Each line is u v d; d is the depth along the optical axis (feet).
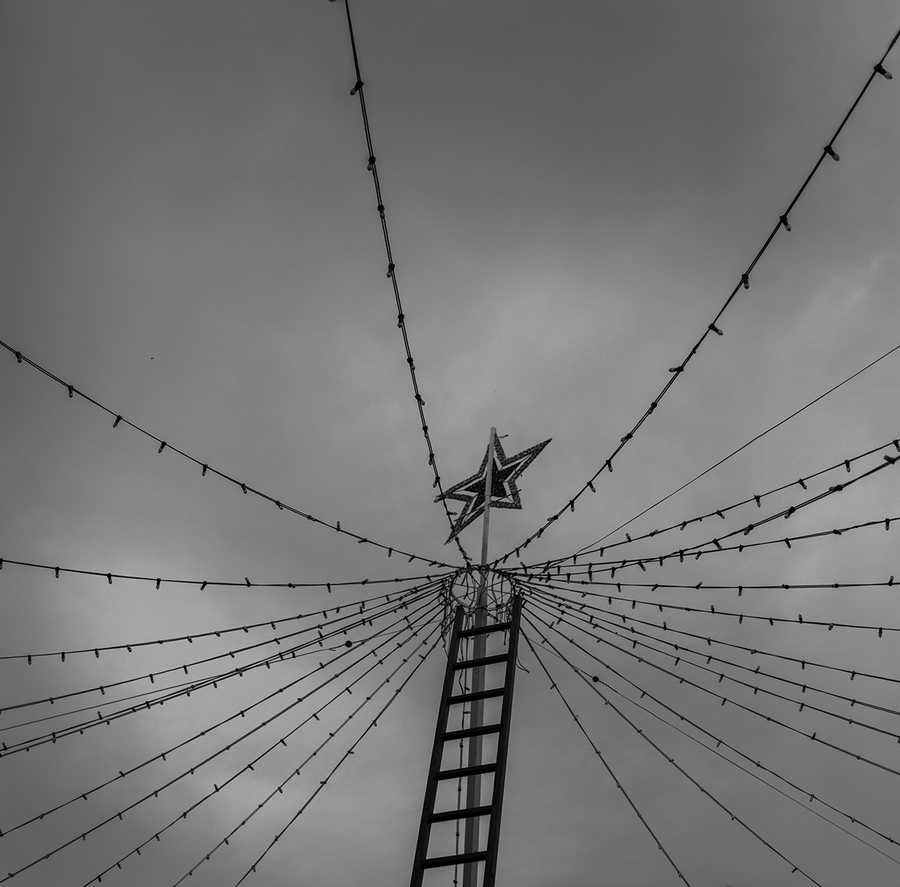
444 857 30.68
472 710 39.04
